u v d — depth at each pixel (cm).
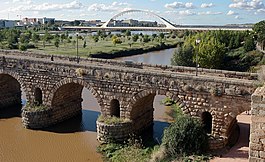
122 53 12450
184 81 3531
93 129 4559
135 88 3831
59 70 4328
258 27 12438
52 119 4644
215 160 3144
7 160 3659
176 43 17350
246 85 3183
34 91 4647
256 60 8575
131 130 3997
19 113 5284
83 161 3606
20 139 4238
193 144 3297
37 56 5194
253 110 1989
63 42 14738
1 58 4812
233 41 11331
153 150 3650
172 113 5259
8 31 13950
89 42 16275
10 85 5475
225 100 3338
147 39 16862
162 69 4216
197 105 3512
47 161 3631
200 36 10431
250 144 2014
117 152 3744
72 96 4944
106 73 3988
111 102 4059
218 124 3441
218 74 3850
